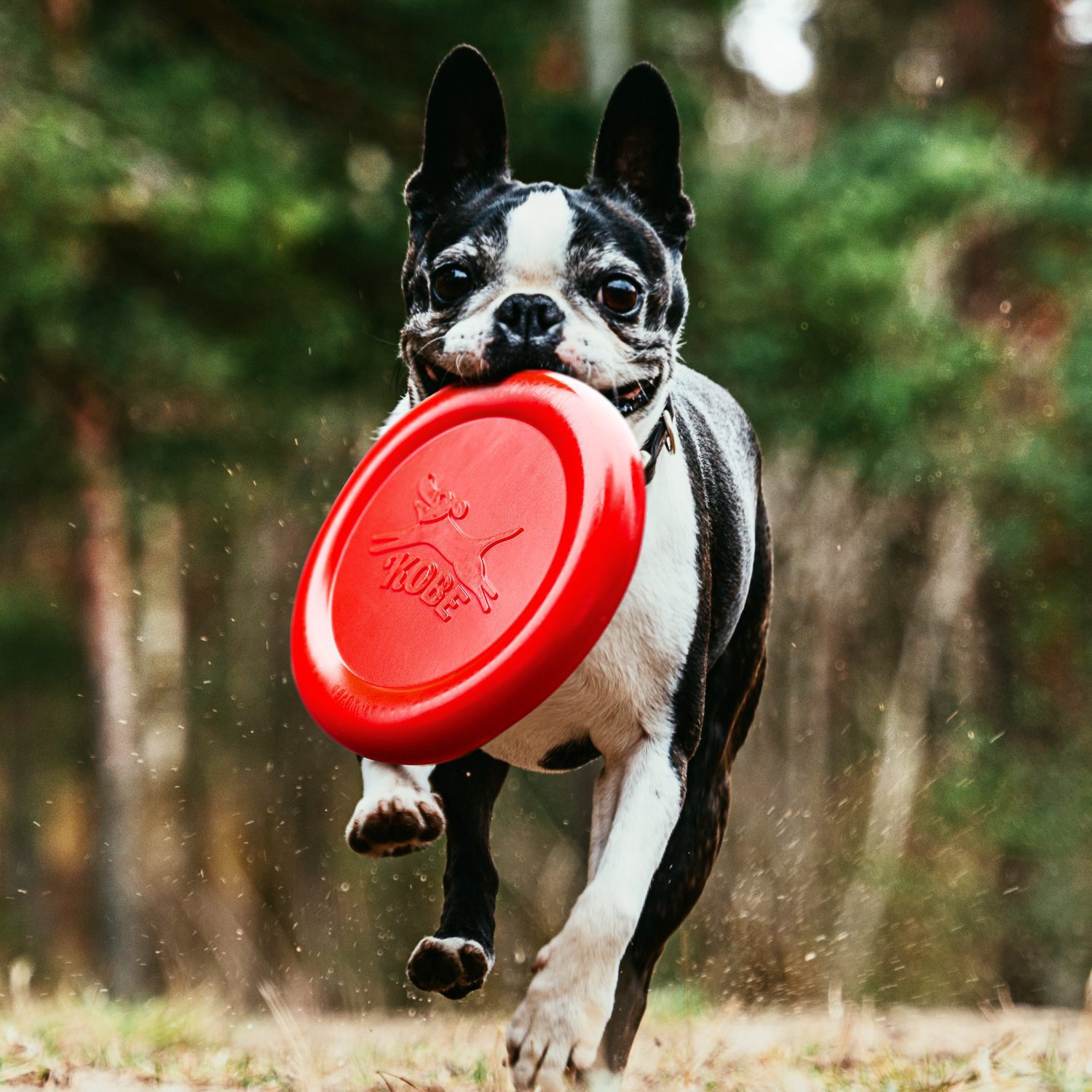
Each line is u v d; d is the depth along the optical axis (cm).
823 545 2036
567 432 438
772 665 2019
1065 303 1995
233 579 2131
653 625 455
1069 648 1970
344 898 1955
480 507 451
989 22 2184
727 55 2344
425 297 479
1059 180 1950
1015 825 1847
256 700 2105
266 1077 512
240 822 2039
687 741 465
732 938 1222
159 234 1257
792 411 1436
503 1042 605
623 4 1648
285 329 1320
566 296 459
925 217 1542
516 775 2041
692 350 1420
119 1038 628
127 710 1766
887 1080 497
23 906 2448
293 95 1440
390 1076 508
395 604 452
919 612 2009
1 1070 502
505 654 421
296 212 1252
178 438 1452
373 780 458
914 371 1470
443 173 499
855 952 1575
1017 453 1794
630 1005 493
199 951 1872
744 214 1456
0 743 2544
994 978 1772
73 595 2136
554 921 1959
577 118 1402
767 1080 527
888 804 1812
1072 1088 468
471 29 1421
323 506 1752
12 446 1459
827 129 2264
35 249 1211
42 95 1280
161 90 1318
